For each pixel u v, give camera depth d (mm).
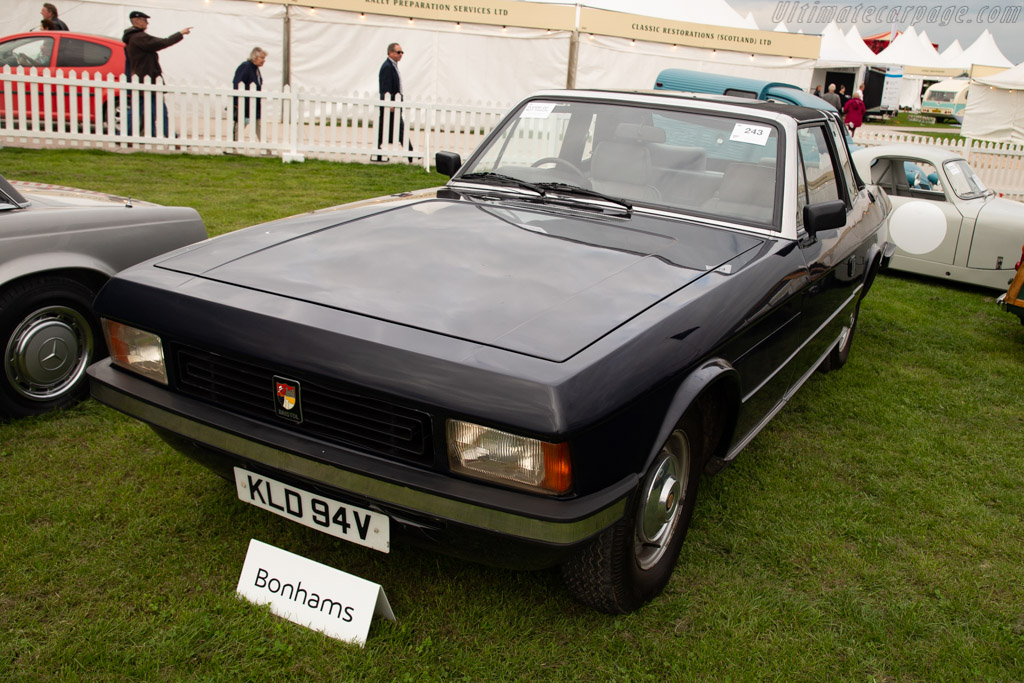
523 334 2094
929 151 7996
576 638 2398
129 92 11727
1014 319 6727
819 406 4473
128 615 2328
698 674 2287
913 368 5281
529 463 1935
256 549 2471
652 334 2189
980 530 3230
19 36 11594
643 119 3525
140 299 2400
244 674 2141
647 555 2545
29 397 3465
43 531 2672
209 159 11438
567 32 15734
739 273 2738
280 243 2723
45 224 3377
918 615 2621
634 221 3131
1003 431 4281
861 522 3189
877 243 4996
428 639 2305
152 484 3045
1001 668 2402
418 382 1967
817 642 2457
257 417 2252
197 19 14703
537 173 3596
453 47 15594
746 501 3316
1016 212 7375
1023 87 22578
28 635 2217
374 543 2191
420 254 2617
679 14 16609
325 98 11992
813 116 3842
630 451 2088
